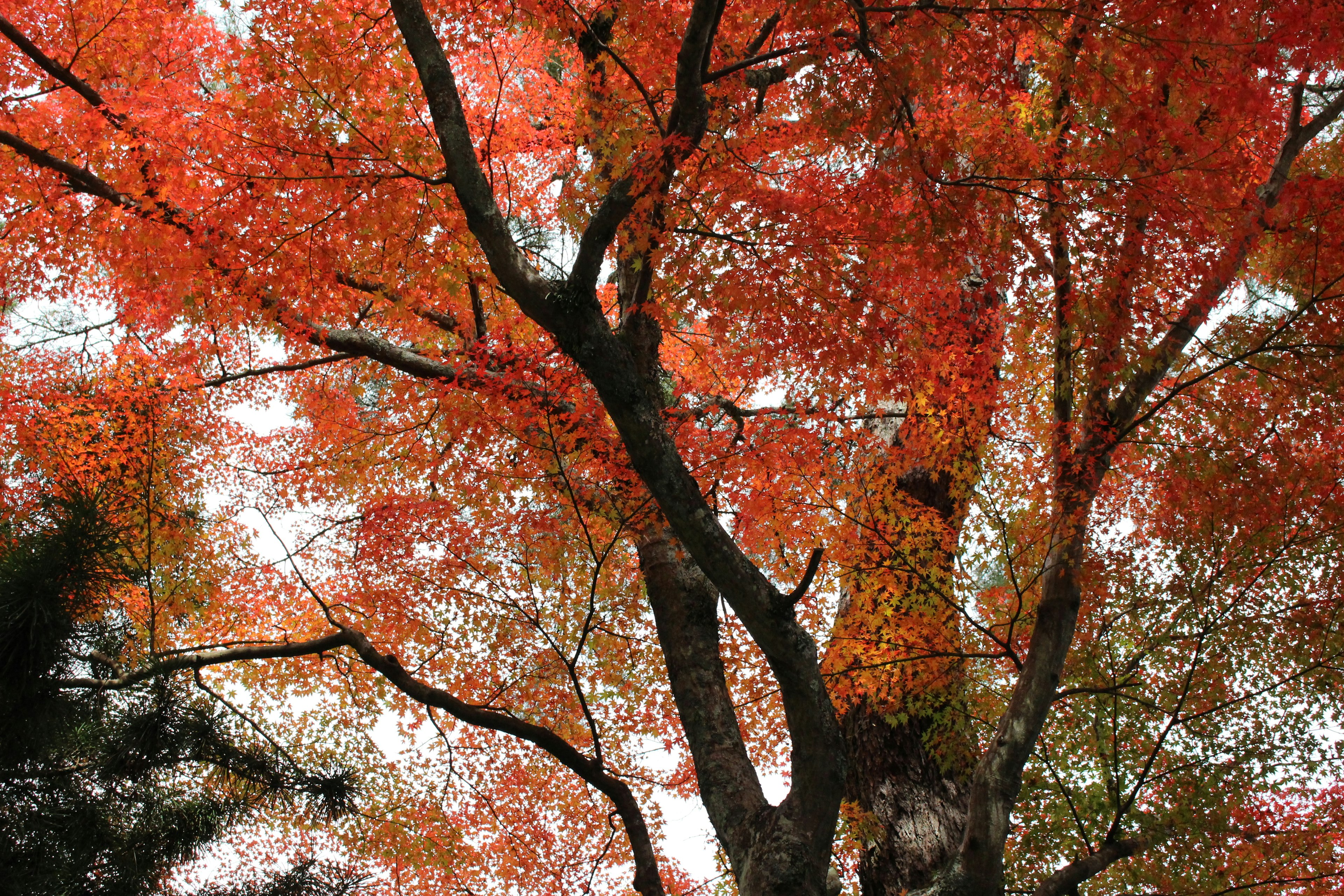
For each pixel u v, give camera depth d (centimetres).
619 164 490
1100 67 438
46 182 569
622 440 526
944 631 596
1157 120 435
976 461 608
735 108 488
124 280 615
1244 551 601
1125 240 470
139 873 362
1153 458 606
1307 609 601
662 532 573
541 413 545
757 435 543
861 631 614
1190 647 614
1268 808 582
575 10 482
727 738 497
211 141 496
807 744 430
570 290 456
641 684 727
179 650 509
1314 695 589
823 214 497
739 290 489
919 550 601
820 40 416
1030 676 507
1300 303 579
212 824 401
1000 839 469
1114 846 538
